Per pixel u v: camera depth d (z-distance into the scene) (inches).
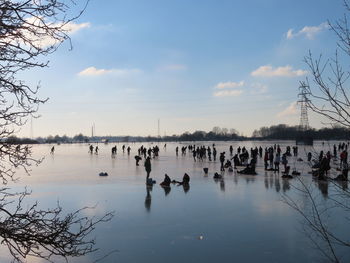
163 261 389.7
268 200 751.1
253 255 406.0
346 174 227.8
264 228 523.5
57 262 383.2
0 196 775.7
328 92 193.3
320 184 921.5
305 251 414.9
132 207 689.0
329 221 542.3
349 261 378.3
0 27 169.8
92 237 482.6
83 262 385.7
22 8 172.4
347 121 190.5
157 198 794.8
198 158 2260.1
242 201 747.4
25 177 1244.5
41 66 182.4
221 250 426.6
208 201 753.6
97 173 1401.3
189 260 393.4
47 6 175.6
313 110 197.8
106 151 3961.6
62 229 177.3
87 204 714.8
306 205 672.4
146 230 518.3
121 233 502.9
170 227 535.5
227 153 2972.4
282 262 382.0
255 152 1669.5
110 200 766.5
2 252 413.1
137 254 414.0
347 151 270.8
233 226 538.6
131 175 1311.5
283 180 1104.2
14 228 171.6
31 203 712.4
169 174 1330.0
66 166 1792.6
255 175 1278.3
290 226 529.0
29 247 170.7
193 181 1115.9
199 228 529.7
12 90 178.5
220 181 1107.3
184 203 730.8
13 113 180.1
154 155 2500.0
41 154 3176.7
